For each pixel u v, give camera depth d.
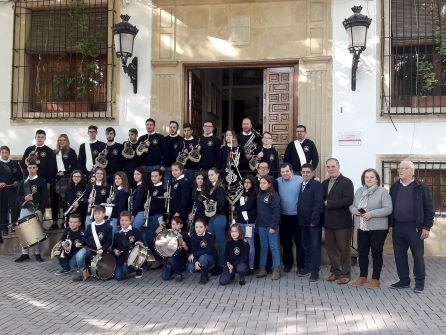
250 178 7.79
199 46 9.78
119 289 6.83
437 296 6.34
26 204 8.58
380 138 9.07
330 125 9.23
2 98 10.25
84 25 10.09
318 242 7.21
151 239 7.96
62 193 9.21
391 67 9.23
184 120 10.00
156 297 6.40
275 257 7.40
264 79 9.90
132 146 9.14
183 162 8.60
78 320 5.46
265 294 6.50
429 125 8.94
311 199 7.24
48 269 8.01
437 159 8.88
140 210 8.09
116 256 7.41
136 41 9.90
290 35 9.49
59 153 9.43
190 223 7.72
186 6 9.81
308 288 6.80
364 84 9.15
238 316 5.57
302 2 9.46
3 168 9.11
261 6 9.61
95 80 10.20
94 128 9.42
